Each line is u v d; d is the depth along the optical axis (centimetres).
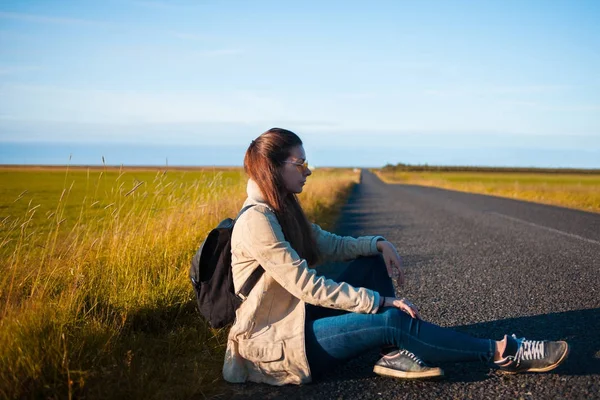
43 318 267
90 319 296
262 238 224
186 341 306
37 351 237
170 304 338
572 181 5925
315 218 1067
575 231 948
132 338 293
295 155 239
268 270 227
